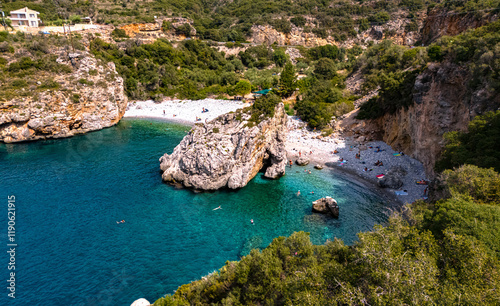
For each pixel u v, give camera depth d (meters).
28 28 105.12
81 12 141.62
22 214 44.16
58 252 36.72
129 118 99.00
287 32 173.00
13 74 78.56
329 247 28.08
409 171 56.06
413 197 49.16
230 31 171.50
